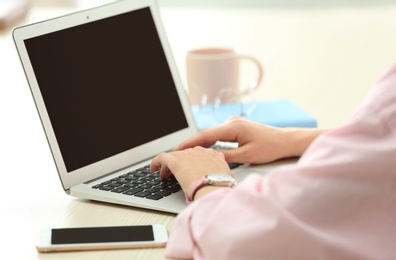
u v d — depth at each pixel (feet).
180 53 8.96
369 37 9.88
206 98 6.43
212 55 6.36
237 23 10.78
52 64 4.62
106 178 4.68
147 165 4.90
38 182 4.80
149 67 5.17
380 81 3.22
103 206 4.35
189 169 4.26
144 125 5.04
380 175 3.08
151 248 3.79
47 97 4.54
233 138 4.96
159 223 4.09
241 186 3.28
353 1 13.01
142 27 5.19
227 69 6.39
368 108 3.14
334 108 7.12
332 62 8.72
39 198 4.51
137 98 5.05
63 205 4.39
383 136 3.10
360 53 9.08
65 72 4.68
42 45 4.59
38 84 4.52
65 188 4.52
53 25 4.67
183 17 11.17
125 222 4.10
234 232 3.18
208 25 10.60
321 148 3.16
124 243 3.78
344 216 3.10
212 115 6.09
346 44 9.53
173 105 5.27
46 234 3.88
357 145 3.09
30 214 4.26
